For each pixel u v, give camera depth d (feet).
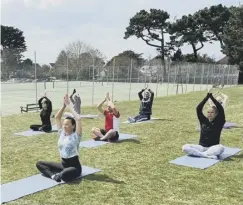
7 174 23.57
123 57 241.96
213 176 23.44
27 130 41.47
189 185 21.65
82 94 108.68
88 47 230.07
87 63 200.23
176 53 238.27
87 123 47.44
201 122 28.99
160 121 48.62
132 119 47.67
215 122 28.48
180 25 225.97
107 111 34.91
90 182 21.88
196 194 20.13
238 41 181.27
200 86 138.00
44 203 18.62
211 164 26.14
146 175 23.50
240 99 86.89
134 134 38.45
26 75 168.04
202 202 18.95
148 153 29.66
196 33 222.89
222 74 147.64
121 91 121.19
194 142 34.40
